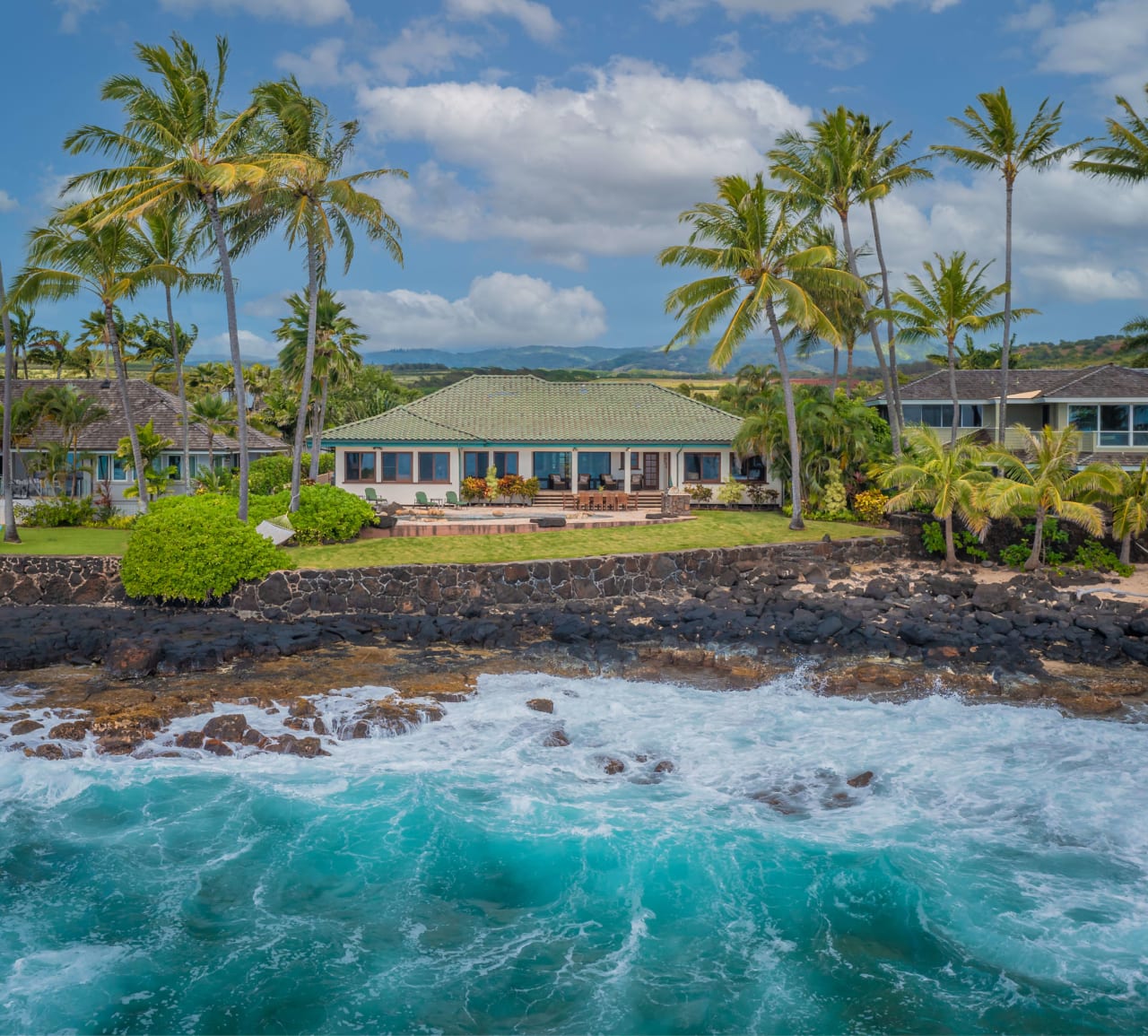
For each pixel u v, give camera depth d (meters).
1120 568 33.12
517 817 14.61
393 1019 10.06
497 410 50.03
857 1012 10.07
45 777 15.96
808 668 22.70
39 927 11.82
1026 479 34.81
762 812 14.72
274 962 11.12
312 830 14.30
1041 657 23.48
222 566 29.08
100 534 38.19
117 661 22.03
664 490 48.16
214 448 53.22
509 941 11.54
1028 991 10.32
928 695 20.36
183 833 14.20
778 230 37.38
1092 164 40.91
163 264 38.38
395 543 34.09
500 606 30.28
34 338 79.06
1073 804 14.80
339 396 86.25
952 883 12.45
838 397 45.84
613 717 19.22
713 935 11.55
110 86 31.66
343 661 23.59
